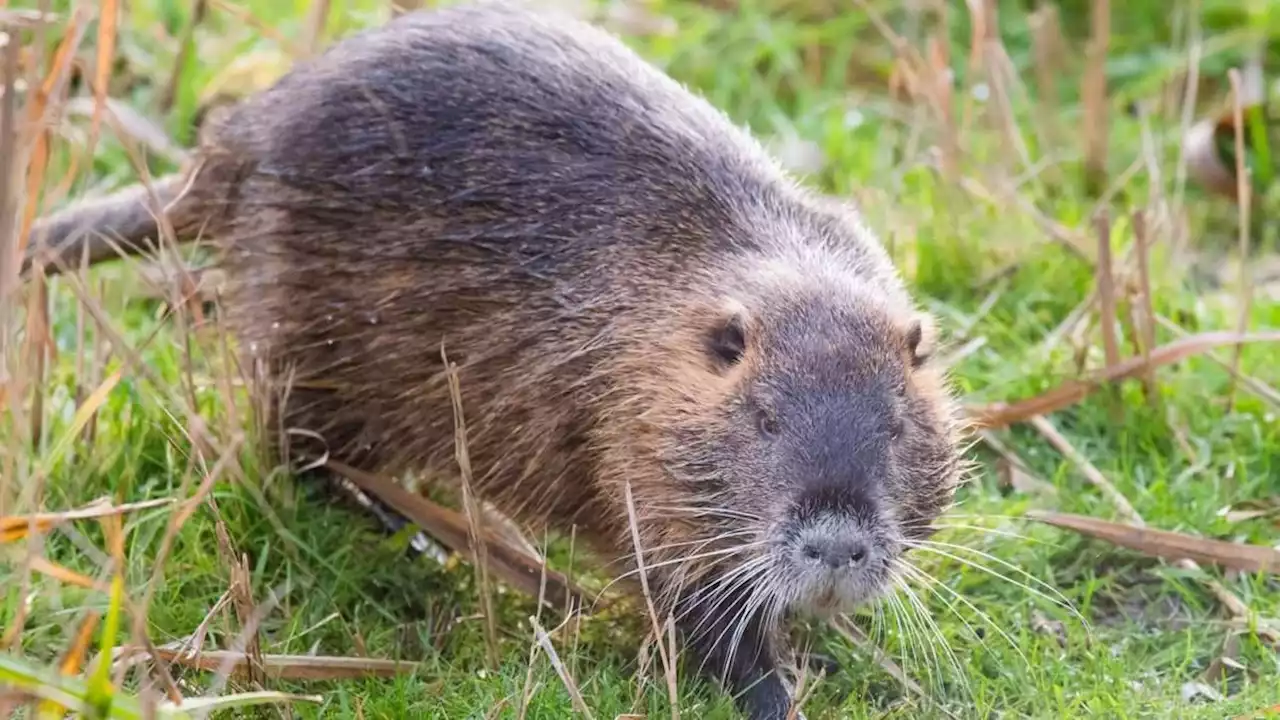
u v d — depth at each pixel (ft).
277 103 39.86
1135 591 39.60
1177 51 61.00
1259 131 55.31
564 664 33.76
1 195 31.50
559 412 36.27
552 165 37.55
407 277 37.91
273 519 37.24
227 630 33.01
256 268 39.88
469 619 36.50
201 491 30.19
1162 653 36.99
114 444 39.19
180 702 28.73
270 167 39.24
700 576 34.35
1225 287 52.31
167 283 38.93
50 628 33.40
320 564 37.47
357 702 32.53
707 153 38.22
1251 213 55.26
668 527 34.42
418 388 38.34
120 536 29.45
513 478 37.40
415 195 37.91
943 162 52.01
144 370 36.55
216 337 41.96
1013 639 36.17
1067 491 42.19
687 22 62.28
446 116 38.22
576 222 37.01
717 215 37.24
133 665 31.42
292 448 40.47
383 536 39.70
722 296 35.45
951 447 35.81
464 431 35.29
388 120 38.34
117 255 42.50
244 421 39.88
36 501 32.68
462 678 34.58
